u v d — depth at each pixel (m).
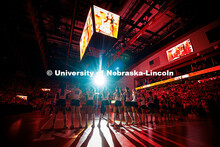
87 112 4.00
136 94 5.35
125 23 8.34
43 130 3.29
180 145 2.24
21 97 13.90
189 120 6.02
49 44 12.09
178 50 9.17
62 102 3.75
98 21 4.81
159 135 2.95
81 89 4.32
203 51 7.50
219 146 2.17
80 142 2.33
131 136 2.85
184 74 8.91
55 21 8.39
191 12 7.16
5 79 11.71
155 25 9.48
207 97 7.38
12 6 7.21
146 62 12.61
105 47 5.79
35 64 15.27
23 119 5.32
